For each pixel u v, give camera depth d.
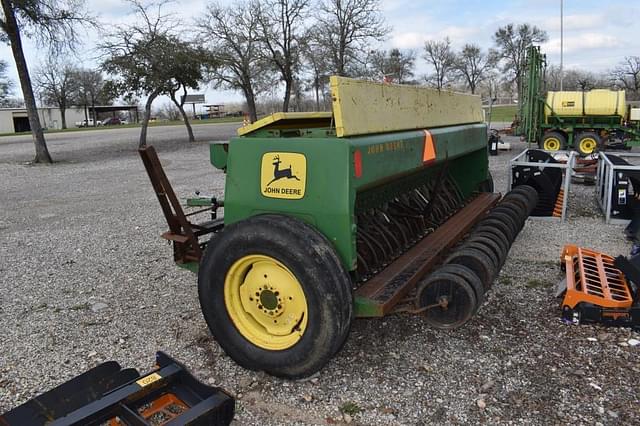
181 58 21.86
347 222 2.74
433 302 3.05
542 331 3.61
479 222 4.78
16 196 10.46
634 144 15.12
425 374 3.11
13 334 3.86
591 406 2.77
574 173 9.64
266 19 26.66
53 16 17.19
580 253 4.53
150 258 5.61
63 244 6.37
